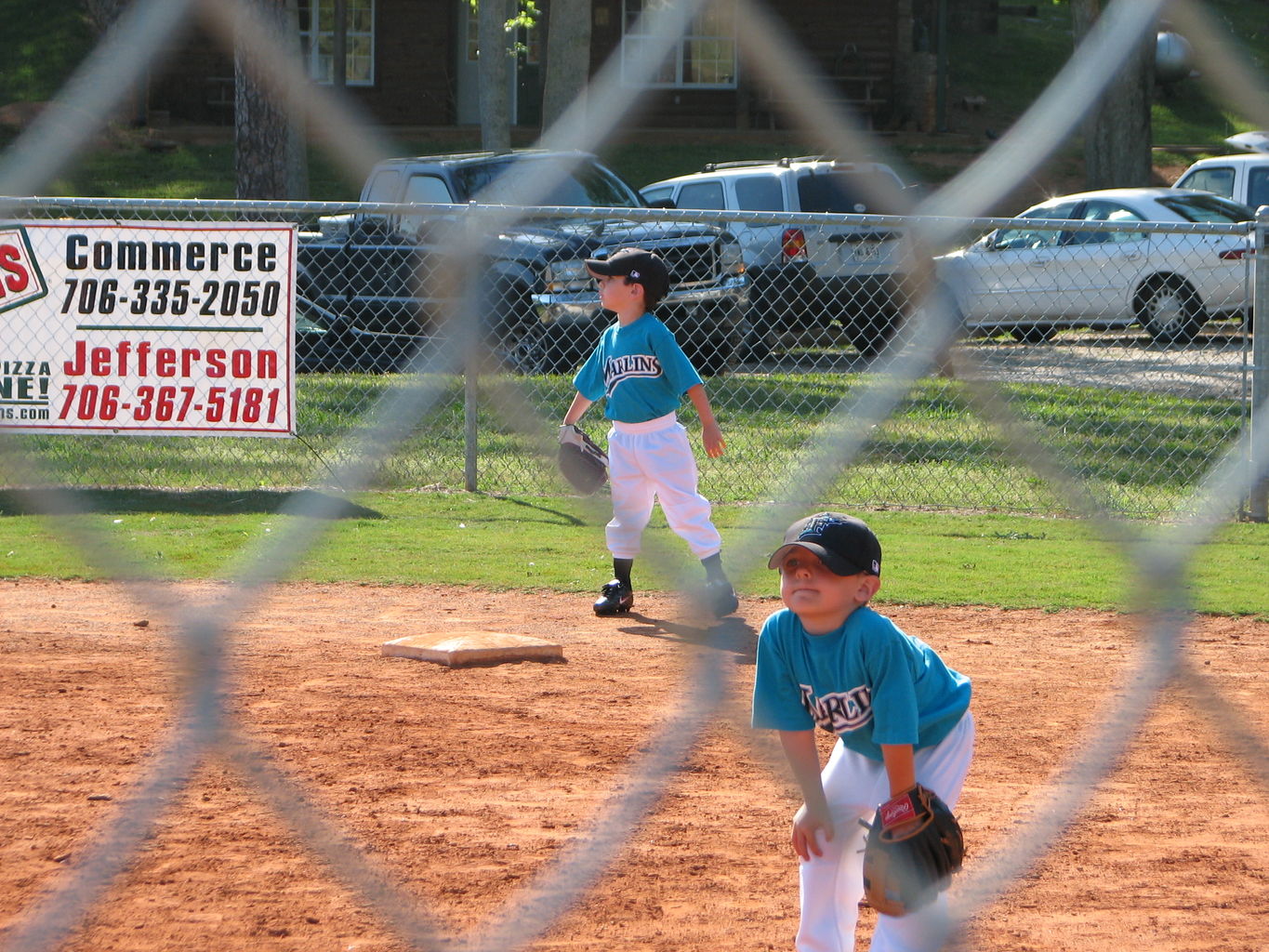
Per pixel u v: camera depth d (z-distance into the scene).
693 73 84.31
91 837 14.12
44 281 31.75
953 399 41.22
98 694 19.05
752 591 25.83
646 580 26.84
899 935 10.87
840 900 11.41
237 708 18.58
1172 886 13.38
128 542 28.39
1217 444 38.62
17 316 31.84
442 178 43.12
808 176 51.25
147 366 32.09
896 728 10.40
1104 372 47.69
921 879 10.37
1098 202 53.84
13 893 12.78
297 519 31.12
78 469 35.81
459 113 92.69
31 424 32.16
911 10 84.88
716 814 15.27
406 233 35.84
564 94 42.03
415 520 31.81
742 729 17.89
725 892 13.23
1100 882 13.45
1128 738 17.80
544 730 18.02
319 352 40.88
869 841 10.45
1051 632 23.20
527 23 64.31
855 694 10.69
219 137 75.12
